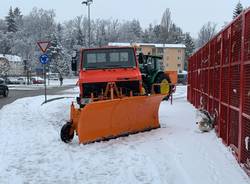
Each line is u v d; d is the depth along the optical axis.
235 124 8.72
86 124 10.66
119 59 14.69
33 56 116.88
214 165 8.12
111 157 9.17
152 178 7.45
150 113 12.80
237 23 8.58
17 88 55.03
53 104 23.52
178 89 45.22
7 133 12.73
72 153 9.66
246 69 7.63
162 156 9.09
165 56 113.12
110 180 7.41
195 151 9.39
